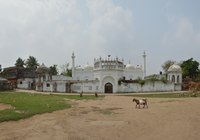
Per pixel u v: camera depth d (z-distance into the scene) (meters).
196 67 119.62
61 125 22.52
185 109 32.66
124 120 25.23
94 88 94.69
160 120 24.83
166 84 97.62
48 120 24.89
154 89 96.31
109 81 94.81
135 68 116.12
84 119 25.86
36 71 118.88
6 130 20.41
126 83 95.38
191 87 94.38
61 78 109.69
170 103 42.84
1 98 51.91
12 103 40.00
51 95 69.56
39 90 99.88
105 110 33.62
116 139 18.02
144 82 96.00
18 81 114.62
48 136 18.64
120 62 98.62
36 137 18.34
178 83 100.69
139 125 22.64
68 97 61.62
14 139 17.80
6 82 98.81
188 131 19.92
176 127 21.42
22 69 121.75
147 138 18.20
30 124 22.83
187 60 122.38
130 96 68.38
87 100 52.75
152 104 42.09
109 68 94.38
